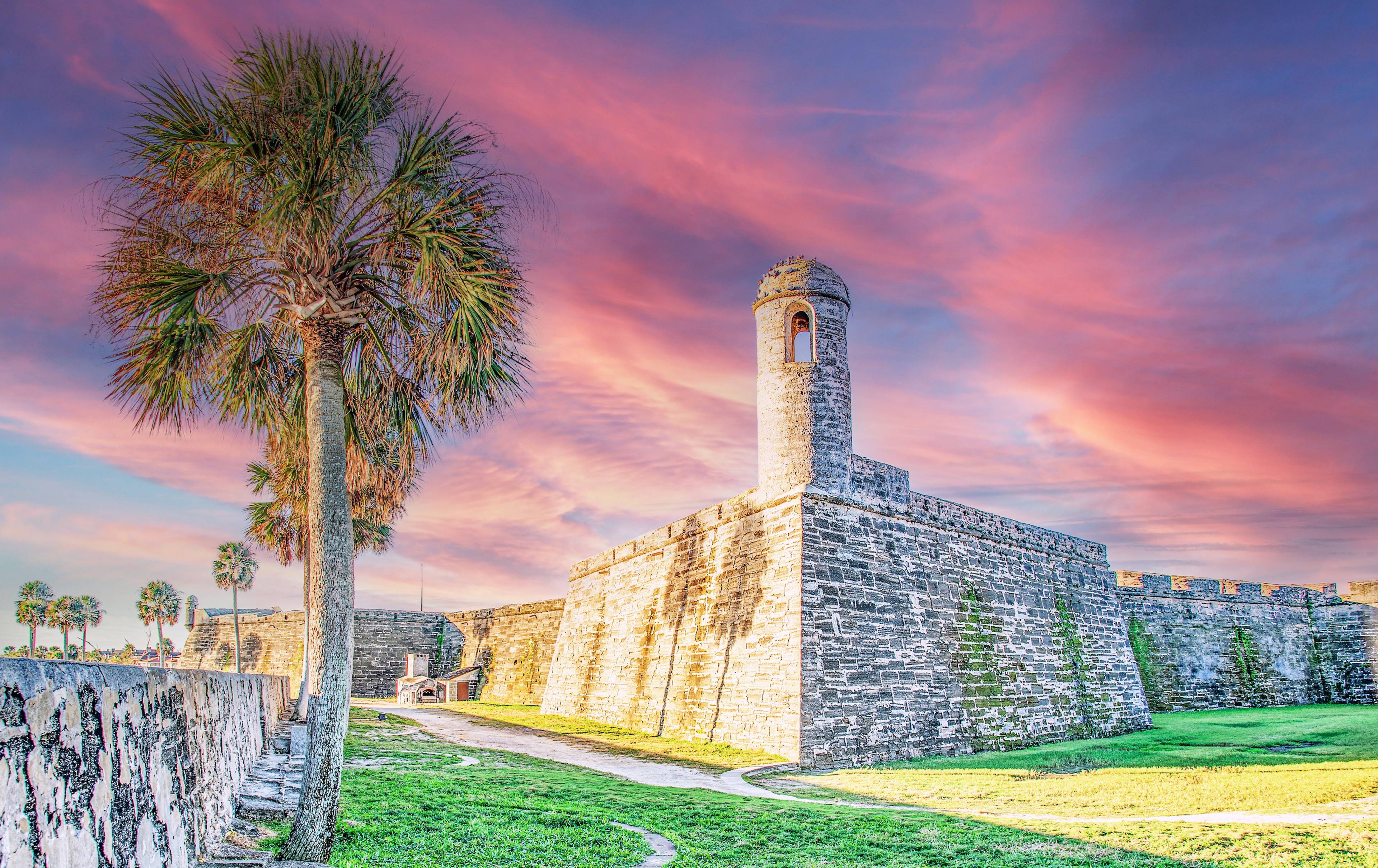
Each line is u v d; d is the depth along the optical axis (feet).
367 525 95.50
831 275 81.97
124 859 17.51
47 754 14.71
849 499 78.13
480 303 33.76
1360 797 47.11
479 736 83.82
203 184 30.96
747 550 81.46
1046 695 91.40
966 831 38.58
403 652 177.17
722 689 79.36
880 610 76.79
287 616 188.55
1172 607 128.16
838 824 39.99
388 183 33.55
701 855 33.06
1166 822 41.37
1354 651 134.10
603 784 52.54
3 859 12.77
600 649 112.47
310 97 31.40
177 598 261.44
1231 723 100.53
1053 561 102.53
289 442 41.14
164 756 21.29
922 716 75.92
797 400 78.48
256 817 31.09
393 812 35.78
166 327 32.65
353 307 35.94
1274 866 31.89
